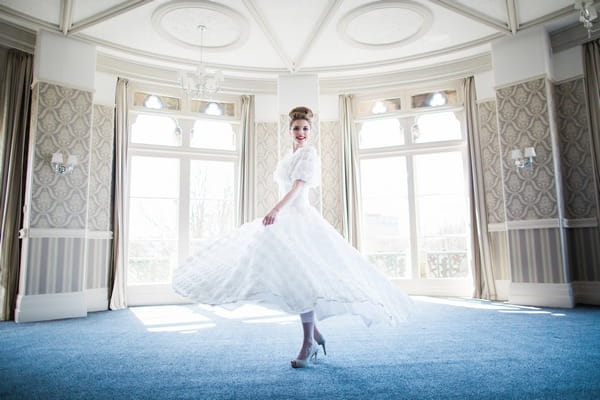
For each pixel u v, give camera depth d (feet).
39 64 15.51
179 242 20.07
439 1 15.11
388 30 17.31
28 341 10.20
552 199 16.08
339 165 21.89
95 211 17.93
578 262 16.65
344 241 6.89
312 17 16.25
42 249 14.85
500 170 18.84
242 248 6.54
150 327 12.26
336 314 5.75
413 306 6.66
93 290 17.42
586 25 12.83
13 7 14.70
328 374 6.57
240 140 21.27
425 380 6.18
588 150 16.66
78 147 16.05
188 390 5.88
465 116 20.08
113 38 17.25
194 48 18.42
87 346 9.45
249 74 20.84
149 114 20.10
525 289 16.37
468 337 9.69
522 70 17.17
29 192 14.88
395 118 21.75
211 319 13.66
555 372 6.57
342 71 20.68
